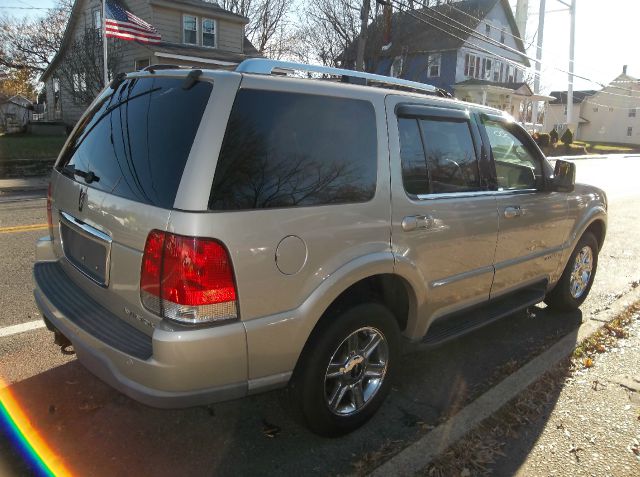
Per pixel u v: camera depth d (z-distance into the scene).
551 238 4.46
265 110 2.57
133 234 2.49
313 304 2.64
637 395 3.60
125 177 2.66
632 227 9.79
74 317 2.78
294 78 2.76
